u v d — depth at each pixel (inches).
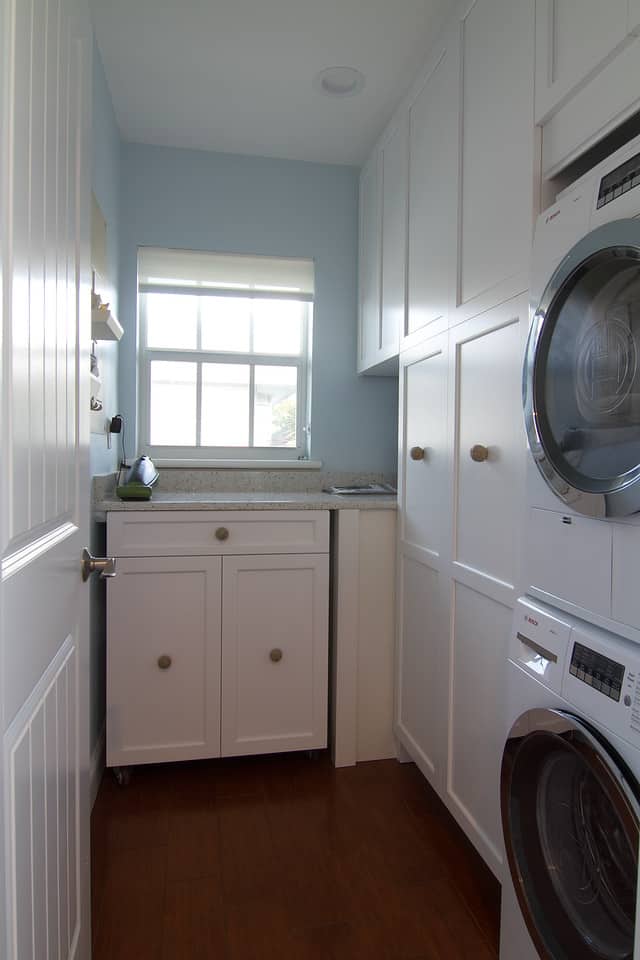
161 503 78.2
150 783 79.9
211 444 109.0
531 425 45.9
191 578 79.5
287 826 70.4
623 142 43.6
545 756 43.9
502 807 47.3
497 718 55.1
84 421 44.7
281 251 106.0
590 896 41.2
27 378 29.3
